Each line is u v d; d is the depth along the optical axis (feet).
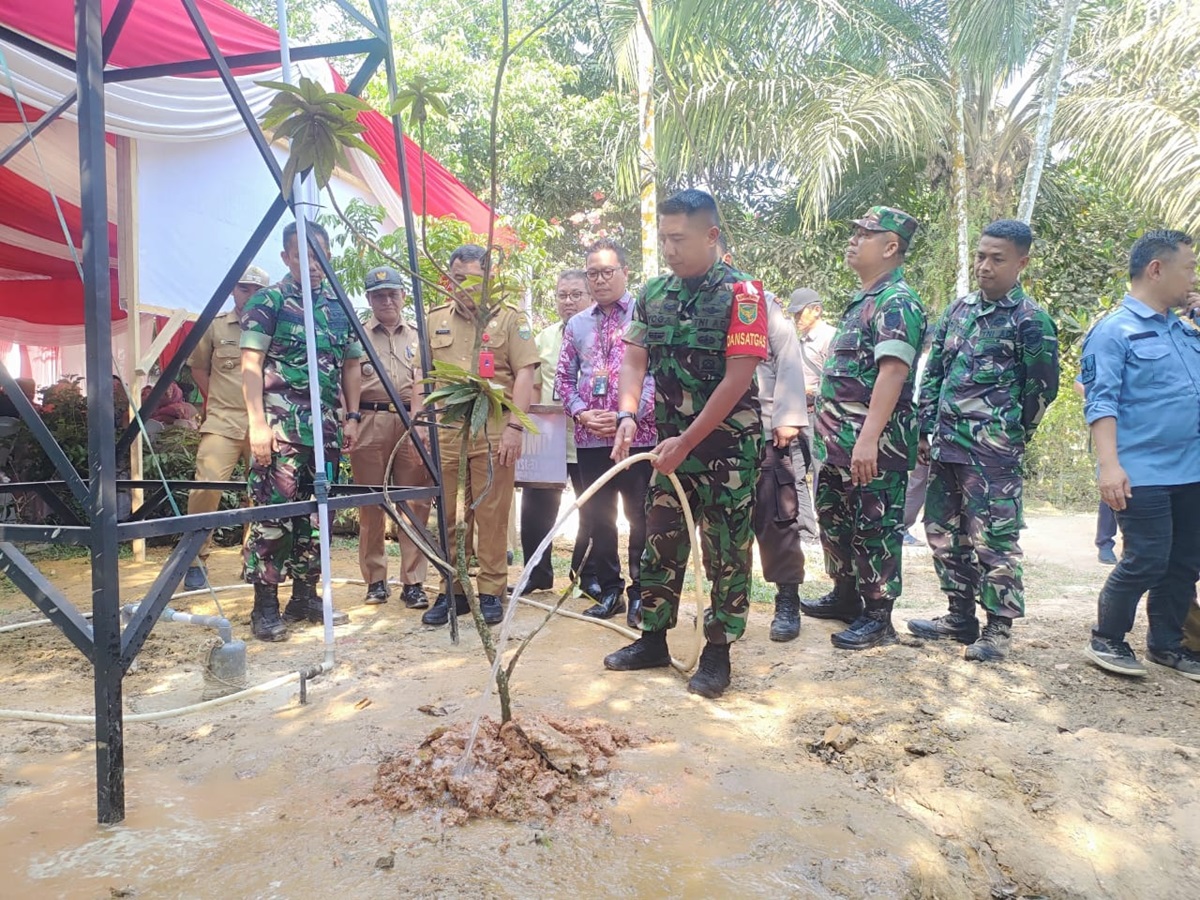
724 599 10.36
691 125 32.17
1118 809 7.91
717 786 7.93
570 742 8.11
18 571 7.14
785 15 30.37
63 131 21.27
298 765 8.29
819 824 7.28
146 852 6.59
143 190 20.08
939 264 34.40
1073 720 9.89
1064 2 27.07
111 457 7.04
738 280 9.74
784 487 13.19
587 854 6.66
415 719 9.42
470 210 31.65
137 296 20.06
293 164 9.37
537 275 31.17
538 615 14.80
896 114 30.01
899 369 11.58
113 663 7.07
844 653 12.28
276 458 13.28
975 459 12.12
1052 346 11.76
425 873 6.30
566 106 52.39
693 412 10.14
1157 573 11.18
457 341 14.33
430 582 17.88
